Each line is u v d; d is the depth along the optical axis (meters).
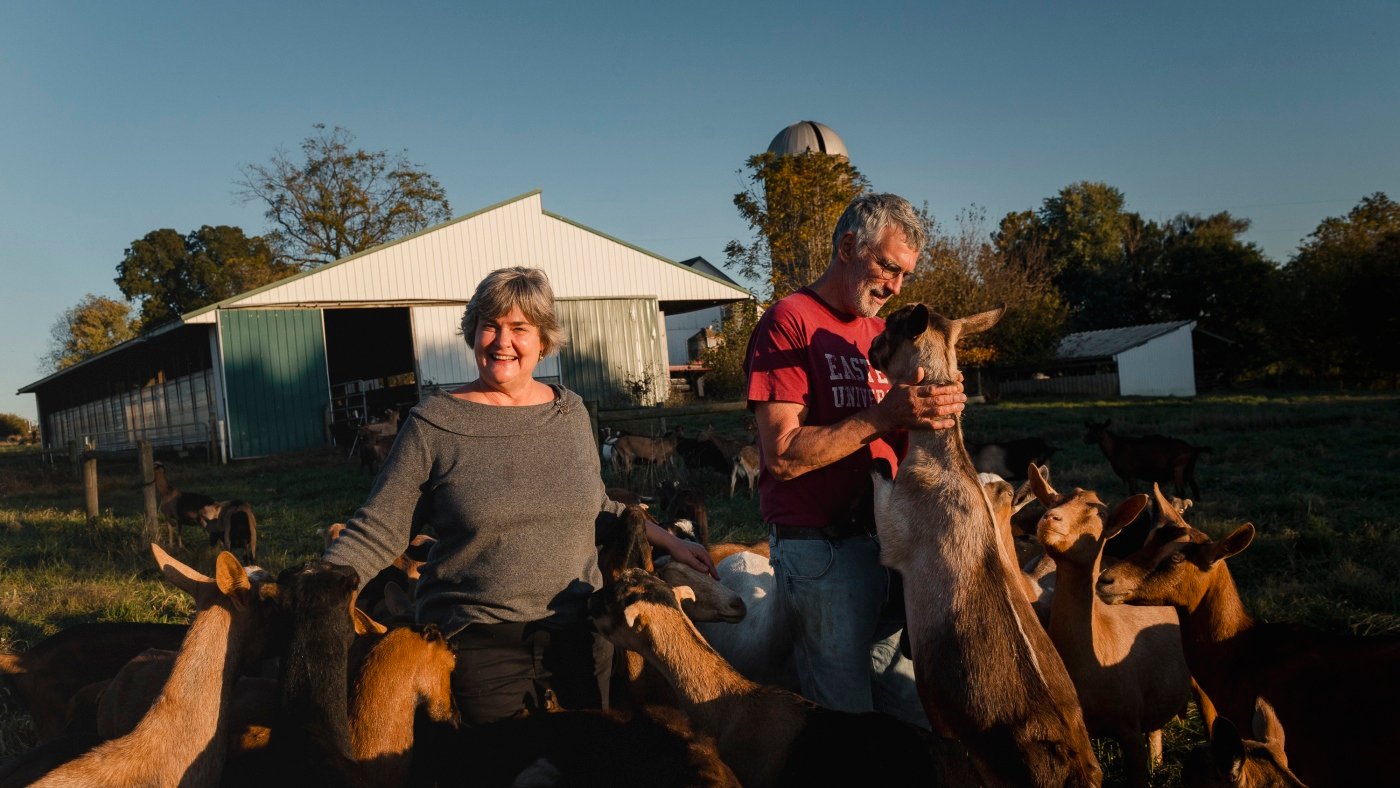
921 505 2.96
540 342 3.40
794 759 3.03
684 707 3.29
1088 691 4.02
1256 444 18.36
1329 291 50.62
